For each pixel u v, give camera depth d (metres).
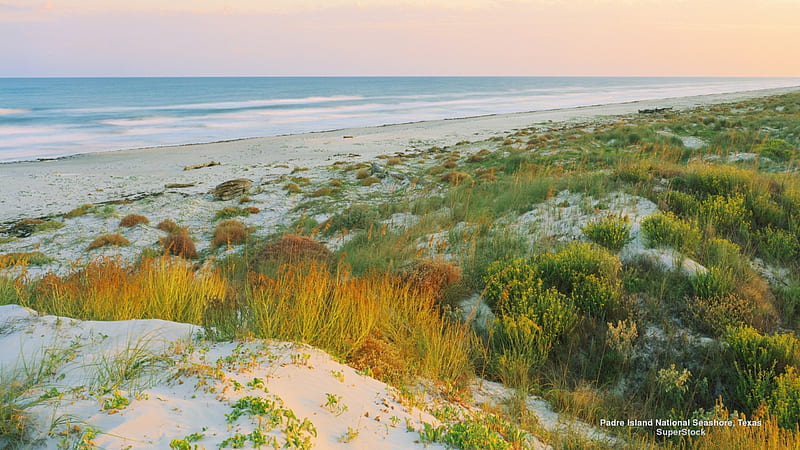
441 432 3.57
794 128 22.72
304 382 4.08
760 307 6.63
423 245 10.75
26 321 4.97
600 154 19.91
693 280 7.05
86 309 5.80
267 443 2.96
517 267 7.72
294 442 2.99
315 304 5.64
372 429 3.51
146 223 17.00
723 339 5.98
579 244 8.67
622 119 40.50
